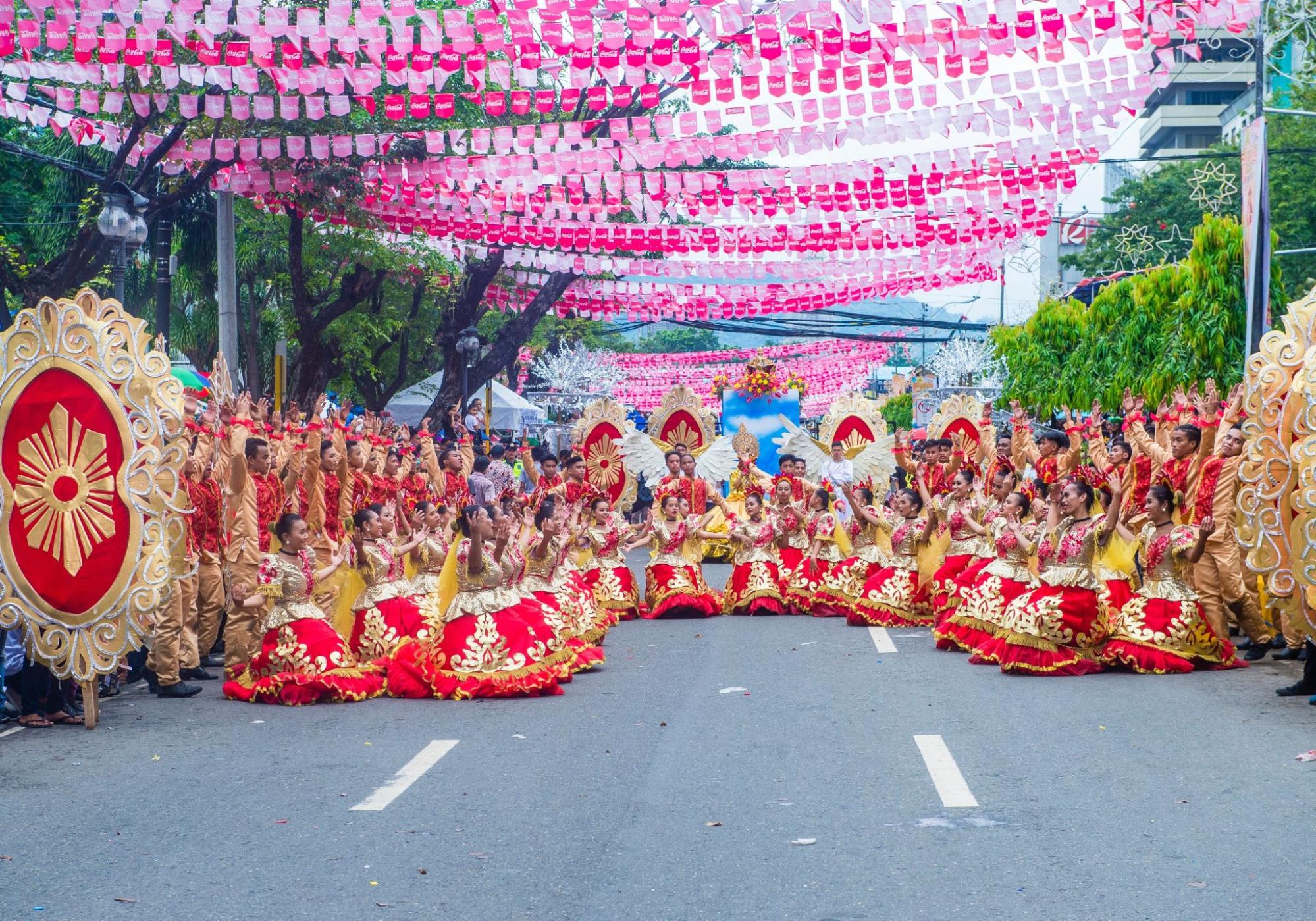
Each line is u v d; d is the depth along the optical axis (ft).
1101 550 35.29
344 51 35.63
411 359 100.58
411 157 49.98
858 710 29.68
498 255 71.61
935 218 52.01
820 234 53.78
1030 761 24.45
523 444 51.42
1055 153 46.19
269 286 81.20
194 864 18.85
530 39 34.73
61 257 54.85
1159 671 34.01
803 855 18.99
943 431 61.57
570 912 16.75
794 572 49.70
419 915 16.69
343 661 32.17
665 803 21.95
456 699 31.89
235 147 46.42
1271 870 17.84
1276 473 29.30
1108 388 61.77
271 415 39.86
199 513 35.12
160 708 31.53
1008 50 35.01
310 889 17.70
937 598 41.75
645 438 57.06
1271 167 90.12
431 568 36.45
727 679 34.30
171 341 73.67
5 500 29.01
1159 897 16.84
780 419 88.89
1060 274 115.34
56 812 21.79
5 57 37.60
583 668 35.94
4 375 29.22
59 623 28.91
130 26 37.09
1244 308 50.14
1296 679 33.12
